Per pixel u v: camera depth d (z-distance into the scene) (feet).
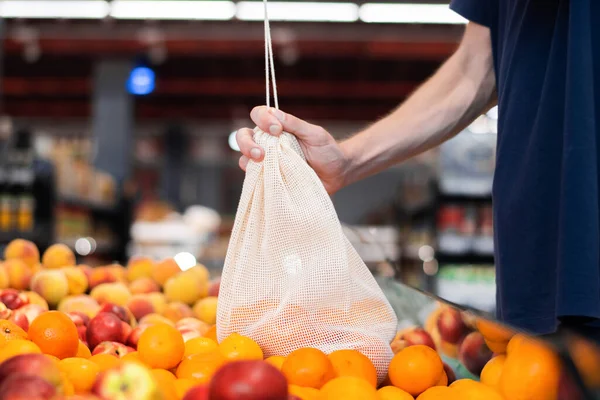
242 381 2.20
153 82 44.24
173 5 23.31
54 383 2.37
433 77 5.18
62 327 3.51
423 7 23.40
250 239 3.85
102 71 40.91
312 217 3.74
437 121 4.89
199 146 59.82
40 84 48.11
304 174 3.83
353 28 36.91
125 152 40.91
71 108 52.39
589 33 3.85
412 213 24.08
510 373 2.52
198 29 36.55
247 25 36.11
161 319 5.08
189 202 59.77
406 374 3.29
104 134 40.86
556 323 3.88
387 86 47.91
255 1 22.90
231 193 61.87
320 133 4.18
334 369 3.23
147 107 52.31
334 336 3.64
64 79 47.75
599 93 3.89
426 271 19.56
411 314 4.27
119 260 28.35
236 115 53.06
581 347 1.95
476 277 18.93
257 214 3.88
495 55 4.78
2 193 19.36
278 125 3.91
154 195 57.98
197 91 47.96
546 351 2.17
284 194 3.79
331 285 3.64
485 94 5.04
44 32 36.99
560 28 4.03
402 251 25.70
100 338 4.27
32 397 2.07
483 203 19.54
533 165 4.08
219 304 3.93
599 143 3.85
